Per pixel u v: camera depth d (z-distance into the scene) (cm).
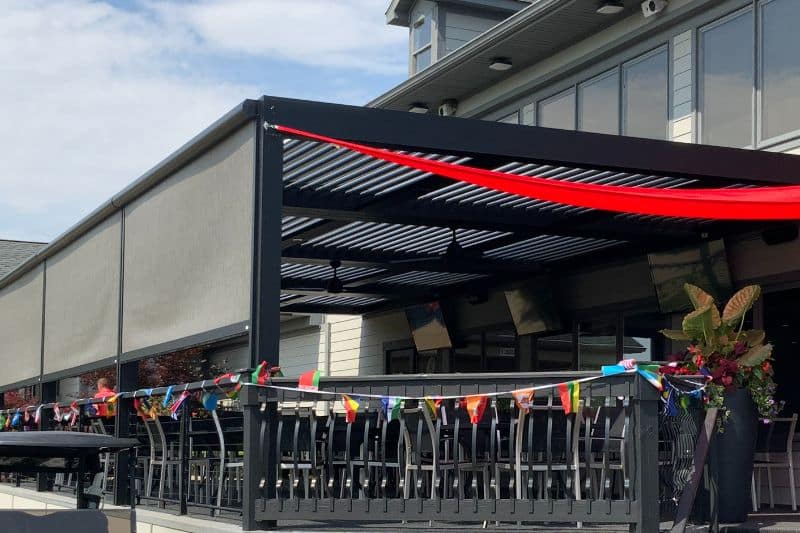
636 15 1246
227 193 797
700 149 868
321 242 1219
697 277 1094
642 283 1202
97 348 1110
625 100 1273
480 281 1449
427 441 782
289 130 748
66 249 1259
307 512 712
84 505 685
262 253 741
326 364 1870
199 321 838
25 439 628
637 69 1260
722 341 800
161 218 939
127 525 613
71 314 1217
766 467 966
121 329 1035
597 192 819
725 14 1133
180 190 895
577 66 1345
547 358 1354
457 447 704
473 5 1703
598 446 770
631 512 659
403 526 723
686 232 1087
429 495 899
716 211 822
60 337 1260
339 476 936
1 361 1555
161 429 938
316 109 756
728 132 1123
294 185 947
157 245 945
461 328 1521
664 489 721
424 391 702
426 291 1534
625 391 667
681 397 718
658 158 852
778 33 1069
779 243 1020
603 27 1301
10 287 1534
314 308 1669
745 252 1059
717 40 1143
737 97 1114
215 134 805
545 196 812
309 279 1456
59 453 673
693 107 1163
